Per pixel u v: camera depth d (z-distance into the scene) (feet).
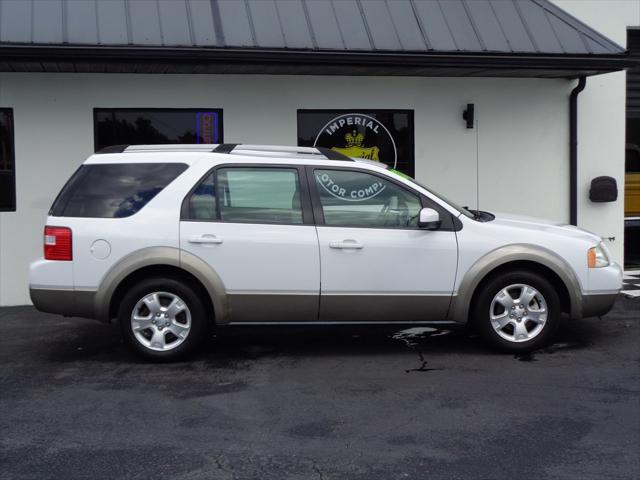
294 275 20.30
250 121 31.01
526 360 20.70
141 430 15.67
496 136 33.12
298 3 29.66
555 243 20.95
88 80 29.60
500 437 15.10
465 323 20.92
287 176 20.65
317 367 20.30
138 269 20.15
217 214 20.35
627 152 37.45
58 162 29.58
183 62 27.22
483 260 20.62
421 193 20.88
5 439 15.21
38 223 29.55
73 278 20.11
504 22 30.58
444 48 29.04
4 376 19.71
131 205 20.33
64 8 27.35
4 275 29.35
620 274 21.71
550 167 33.65
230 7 28.84
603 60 29.81
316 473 13.43
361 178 20.81
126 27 27.14
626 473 13.35
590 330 24.14
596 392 17.90
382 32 29.19
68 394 18.12
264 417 16.39
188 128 30.83
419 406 17.01
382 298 20.53
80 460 14.11
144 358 20.54
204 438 15.19
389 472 13.46
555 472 13.41
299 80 31.24
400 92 32.12
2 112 29.37
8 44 25.61
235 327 20.48
